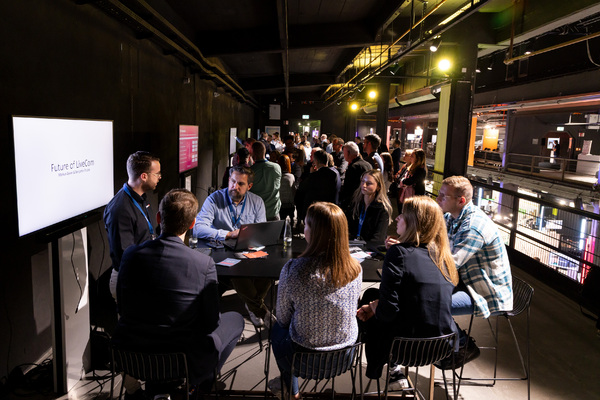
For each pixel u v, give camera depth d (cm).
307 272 186
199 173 822
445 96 820
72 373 264
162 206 191
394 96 1844
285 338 206
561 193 1369
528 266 512
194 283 185
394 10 594
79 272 269
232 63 1108
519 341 340
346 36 755
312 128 2194
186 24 650
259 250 298
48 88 282
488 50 823
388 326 208
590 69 927
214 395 253
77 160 286
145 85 484
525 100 1216
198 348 191
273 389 237
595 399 265
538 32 645
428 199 211
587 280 409
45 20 277
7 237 247
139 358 183
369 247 319
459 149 791
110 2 339
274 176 455
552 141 1702
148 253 183
